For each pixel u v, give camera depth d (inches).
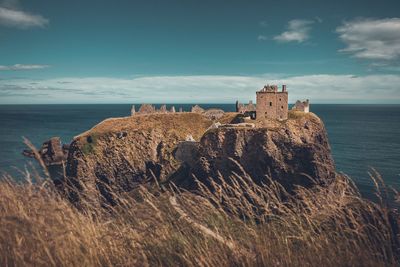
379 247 198.5
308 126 3882.9
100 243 206.8
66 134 7504.9
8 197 229.3
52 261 172.7
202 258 187.0
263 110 4119.1
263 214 242.7
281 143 3341.5
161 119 4805.6
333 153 5113.2
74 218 219.6
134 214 236.5
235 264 194.2
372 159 4544.8
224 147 3545.8
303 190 261.9
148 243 213.5
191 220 224.8
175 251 204.7
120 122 4753.9
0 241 191.8
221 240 207.6
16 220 194.5
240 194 255.6
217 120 4734.3
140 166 4308.6
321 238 210.1
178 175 4037.9
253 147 3412.9
